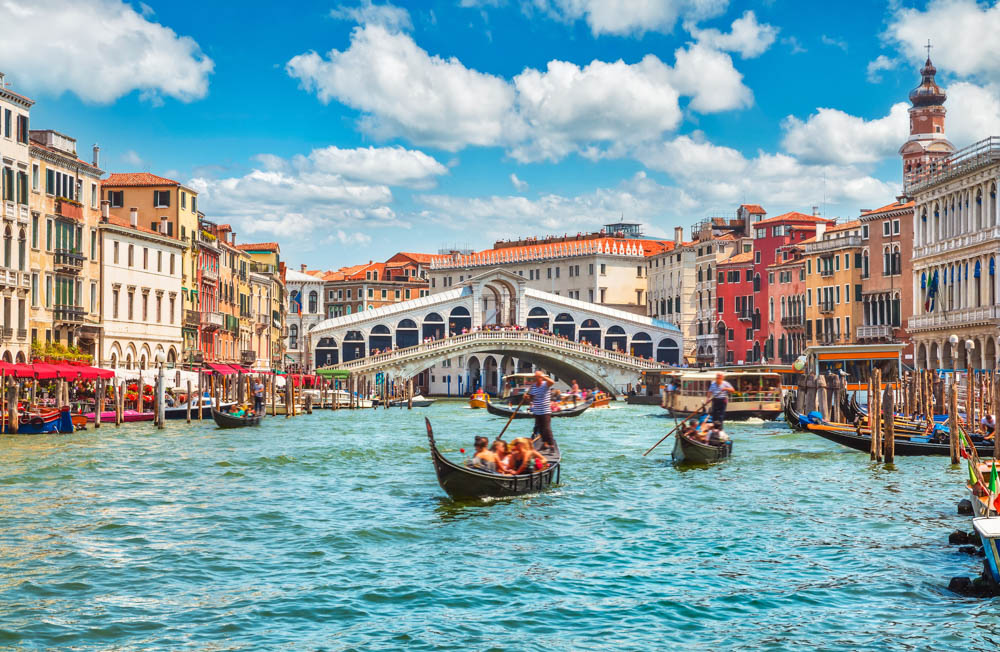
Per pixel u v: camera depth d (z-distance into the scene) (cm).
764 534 2378
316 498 2856
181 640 1619
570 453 4128
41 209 5934
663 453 4128
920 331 7281
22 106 5712
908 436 3981
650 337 11281
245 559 2112
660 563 2100
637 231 14300
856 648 1588
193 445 4303
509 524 2475
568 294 13038
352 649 1581
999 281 6284
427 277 15275
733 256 10906
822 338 9081
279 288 11956
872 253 8475
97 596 1839
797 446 4366
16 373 4659
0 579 1936
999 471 2220
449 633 1655
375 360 9144
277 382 8506
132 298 6962
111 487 3033
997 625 1677
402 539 2309
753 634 1656
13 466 3438
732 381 6309
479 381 12481
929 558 2125
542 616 1744
